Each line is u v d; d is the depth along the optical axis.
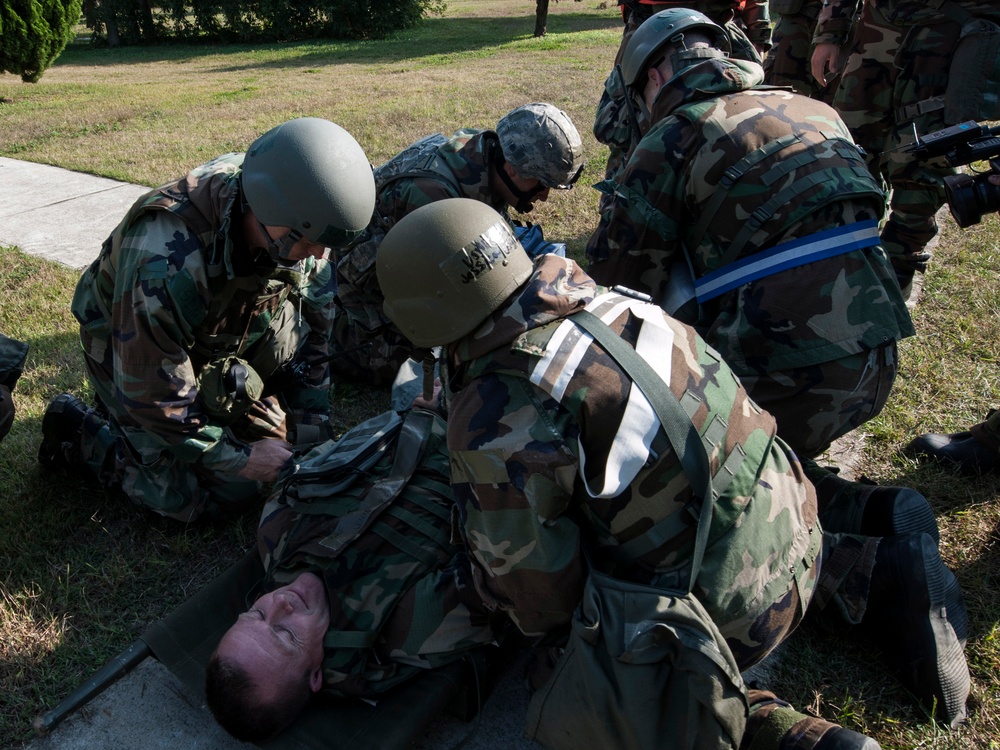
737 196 2.42
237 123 9.24
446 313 1.72
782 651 2.35
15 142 8.76
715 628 1.69
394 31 23.19
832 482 2.43
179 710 2.27
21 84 14.66
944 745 2.07
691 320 2.62
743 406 1.85
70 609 2.58
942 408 3.38
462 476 1.78
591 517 1.79
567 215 5.53
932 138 2.49
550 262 1.82
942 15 3.53
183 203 2.36
